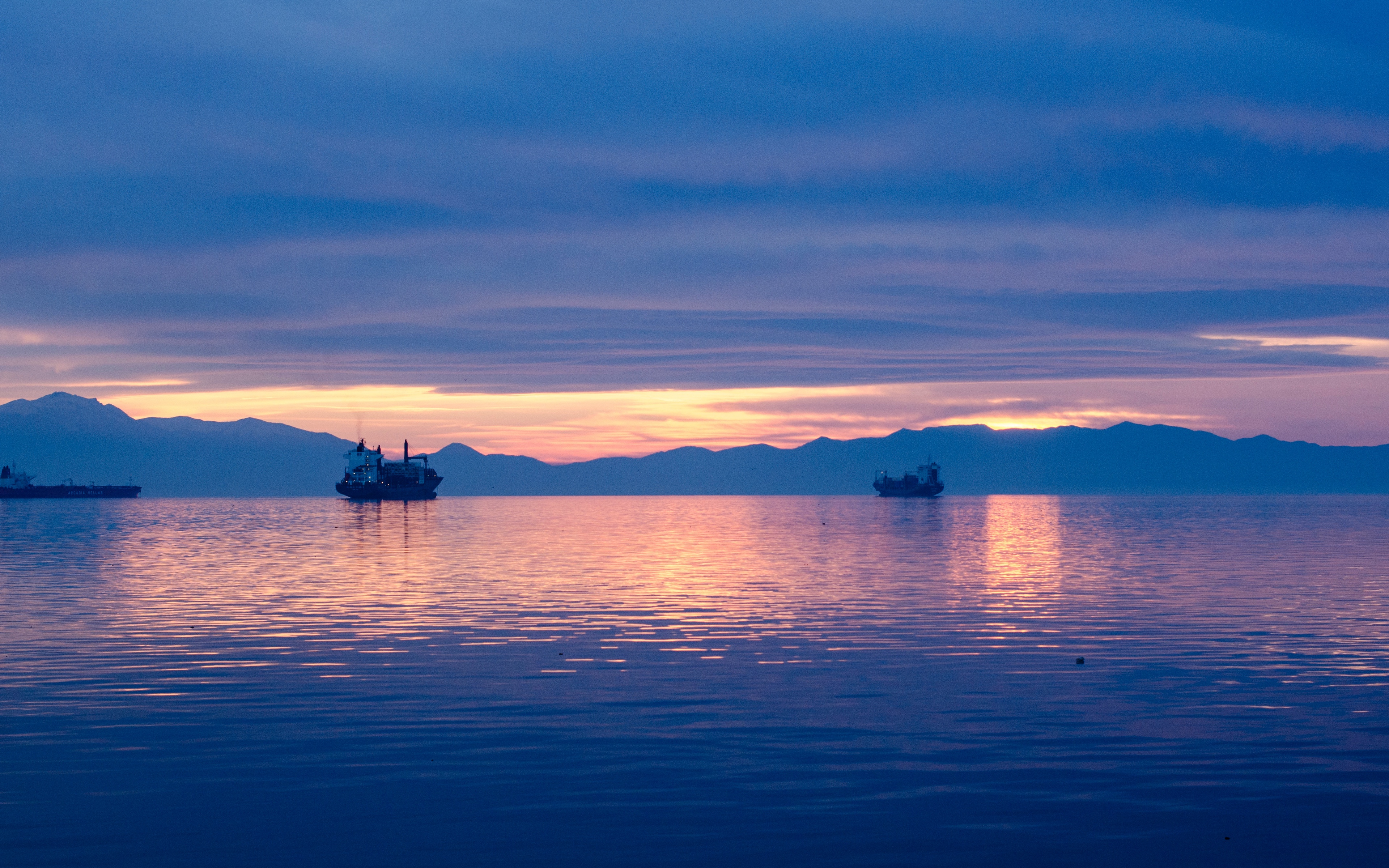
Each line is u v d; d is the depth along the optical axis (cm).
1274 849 1574
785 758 2025
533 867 1505
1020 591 5047
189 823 1673
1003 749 2091
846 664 3016
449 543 10462
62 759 2014
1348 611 4197
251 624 3891
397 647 3328
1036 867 1512
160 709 2438
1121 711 2411
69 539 10981
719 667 2973
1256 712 2398
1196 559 7244
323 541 10731
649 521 18775
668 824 1673
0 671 2892
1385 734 2203
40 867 1504
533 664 3025
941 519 18938
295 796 1797
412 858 1538
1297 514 19838
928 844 1591
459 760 2014
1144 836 1623
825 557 7900
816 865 1512
